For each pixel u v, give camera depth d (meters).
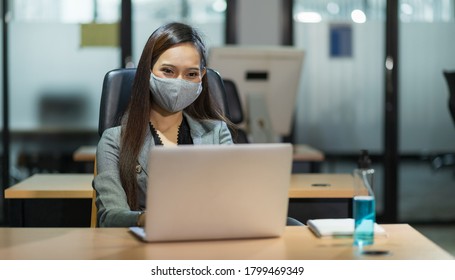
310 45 6.59
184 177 1.97
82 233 2.19
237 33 6.46
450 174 6.83
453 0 6.55
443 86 6.61
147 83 2.53
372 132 6.66
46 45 6.37
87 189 3.22
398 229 2.27
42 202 3.28
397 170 6.63
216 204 2.01
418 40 6.57
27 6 6.35
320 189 3.27
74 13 6.37
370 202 2.06
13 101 6.39
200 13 6.46
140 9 6.39
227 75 4.73
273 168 2.04
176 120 2.65
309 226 2.26
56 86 6.40
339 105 6.65
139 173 2.54
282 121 4.89
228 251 1.98
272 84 4.80
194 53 2.52
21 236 2.16
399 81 6.58
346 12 6.58
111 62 6.40
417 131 6.64
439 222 6.66
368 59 6.61
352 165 6.69
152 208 1.99
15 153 6.42
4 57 6.32
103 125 2.86
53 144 6.46
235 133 2.81
